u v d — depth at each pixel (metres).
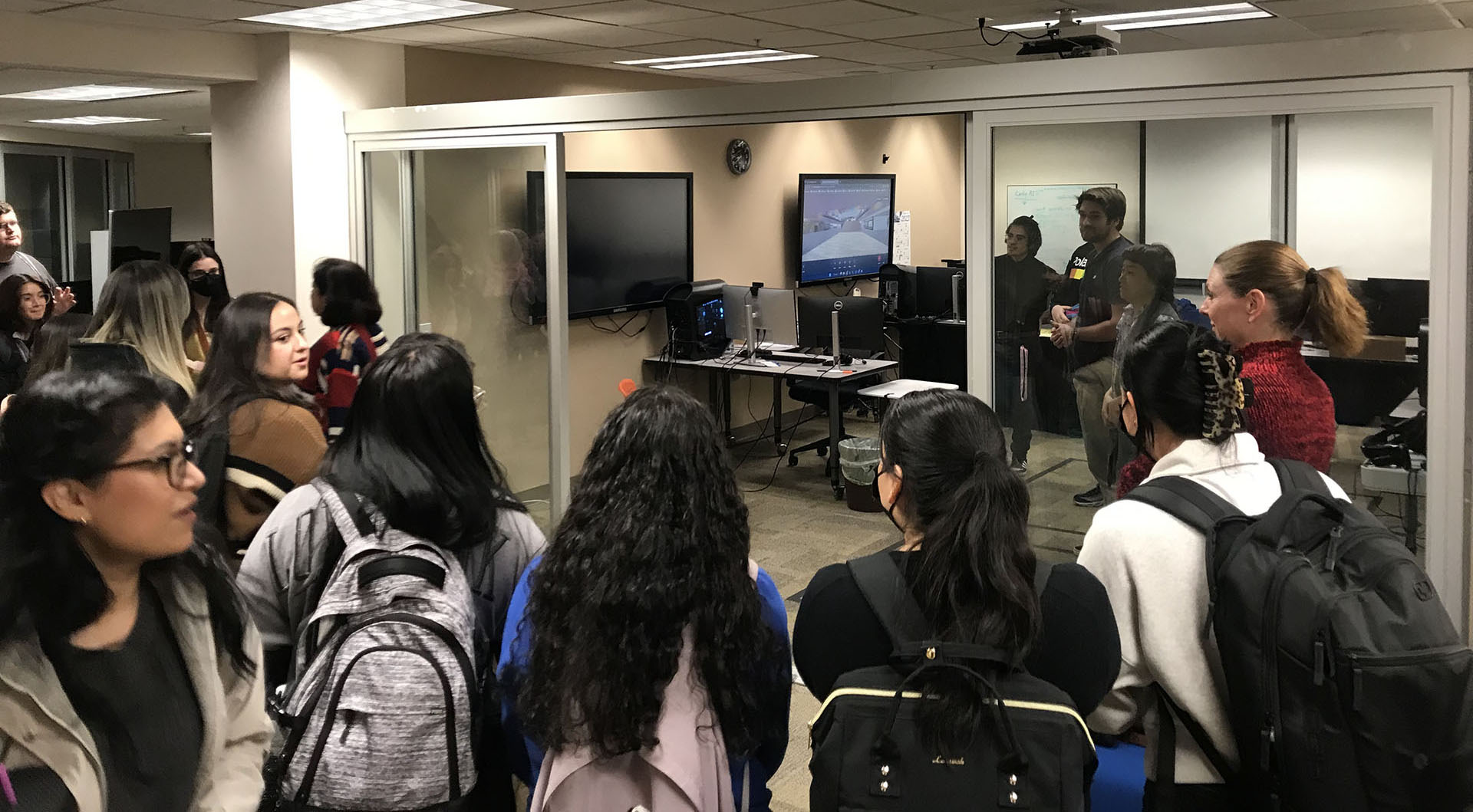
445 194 5.37
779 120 4.18
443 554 1.66
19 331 3.91
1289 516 1.52
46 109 9.03
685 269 7.88
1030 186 3.60
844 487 6.80
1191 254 3.35
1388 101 2.97
